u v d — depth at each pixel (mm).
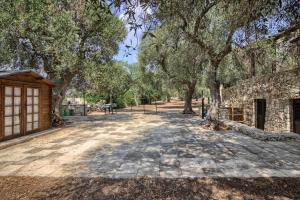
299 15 5625
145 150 8625
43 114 13516
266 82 13805
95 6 4375
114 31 16359
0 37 13070
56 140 10914
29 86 12094
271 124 13281
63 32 14008
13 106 10797
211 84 13930
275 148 8664
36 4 11617
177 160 7230
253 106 15602
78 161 7312
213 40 13078
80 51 15922
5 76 9984
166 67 22703
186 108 25328
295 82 11242
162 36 10898
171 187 5207
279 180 5473
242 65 16016
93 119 20516
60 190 5172
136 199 4688
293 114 11688
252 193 4852
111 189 5168
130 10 4156
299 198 4609
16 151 8766
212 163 6855
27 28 13352
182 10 5633
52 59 15219
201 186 5230
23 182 5645
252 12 5598
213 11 11344
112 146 9422
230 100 19734
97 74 15836
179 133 12375
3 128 10109
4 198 4832
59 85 16297
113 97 36312
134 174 6047
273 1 5133
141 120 19141
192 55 15281
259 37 7086
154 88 32188
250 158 7320
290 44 9523
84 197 4820
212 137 11102
